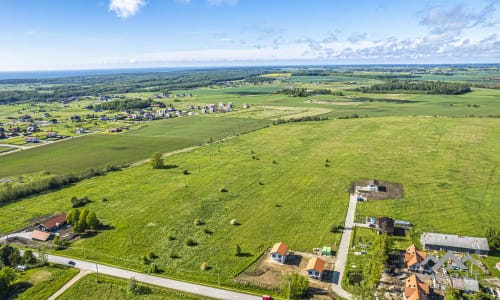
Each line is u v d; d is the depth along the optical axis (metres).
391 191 112.56
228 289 68.62
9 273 70.00
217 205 106.69
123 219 99.00
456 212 97.19
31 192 119.88
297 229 91.25
